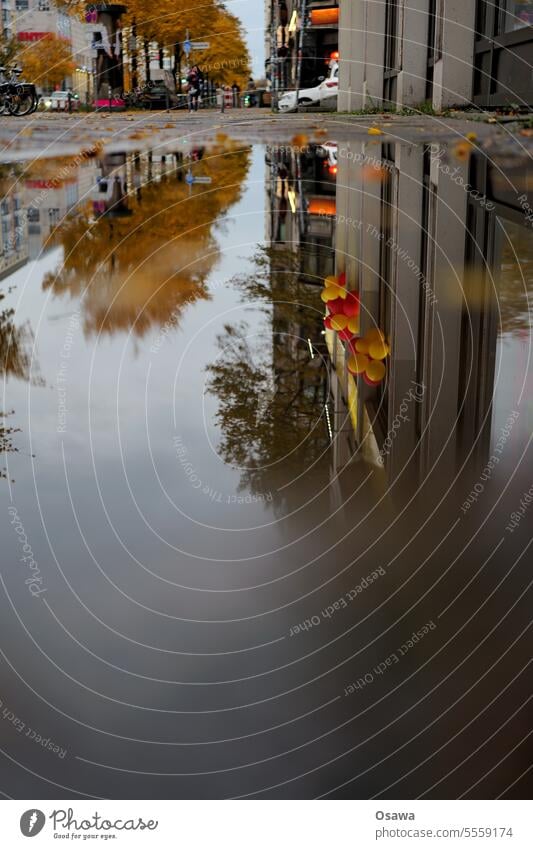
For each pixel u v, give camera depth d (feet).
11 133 31.22
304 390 6.14
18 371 6.90
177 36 44.91
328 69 57.62
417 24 35.19
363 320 7.36
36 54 48.49
